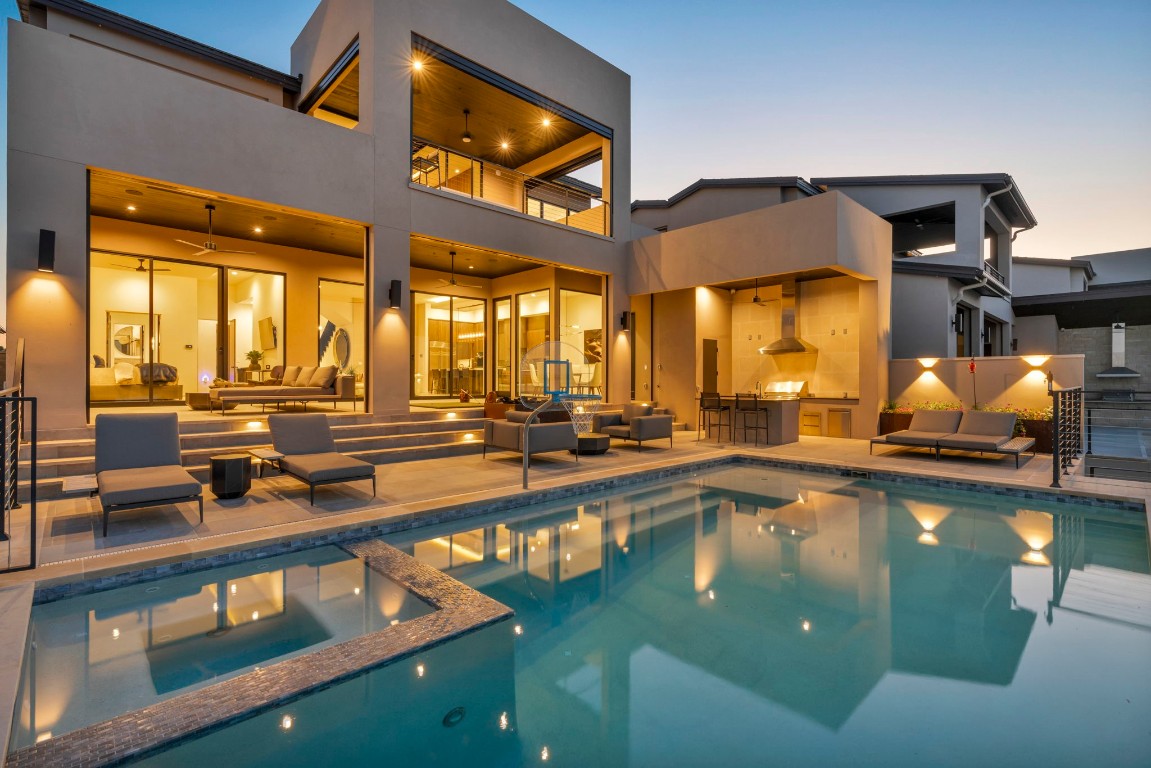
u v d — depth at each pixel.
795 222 9.77
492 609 3.25
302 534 4.30
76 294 6.07
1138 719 2.24
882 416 10.59
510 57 9.99
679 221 14.53
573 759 2.00
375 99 8.32
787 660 2.76
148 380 10.10
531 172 13.96
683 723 2.24
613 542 4.70
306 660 2.63
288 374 10.23
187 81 6.76
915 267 12.33
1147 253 20.73
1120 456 7.60
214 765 1.98
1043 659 2.74
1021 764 1.96
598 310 13.79
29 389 5.80
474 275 14.32
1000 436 7.80
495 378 14.80
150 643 2.84
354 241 10.84
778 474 7.81
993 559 4.27
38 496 5.16
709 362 12.26
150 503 4.15
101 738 2.05
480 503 5.43
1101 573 3.96
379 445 7.75
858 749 2.05
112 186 7.45
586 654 2.82
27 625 2.70
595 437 8.27
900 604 3.43
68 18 8.27
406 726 2.21
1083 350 17.03
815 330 11.63
